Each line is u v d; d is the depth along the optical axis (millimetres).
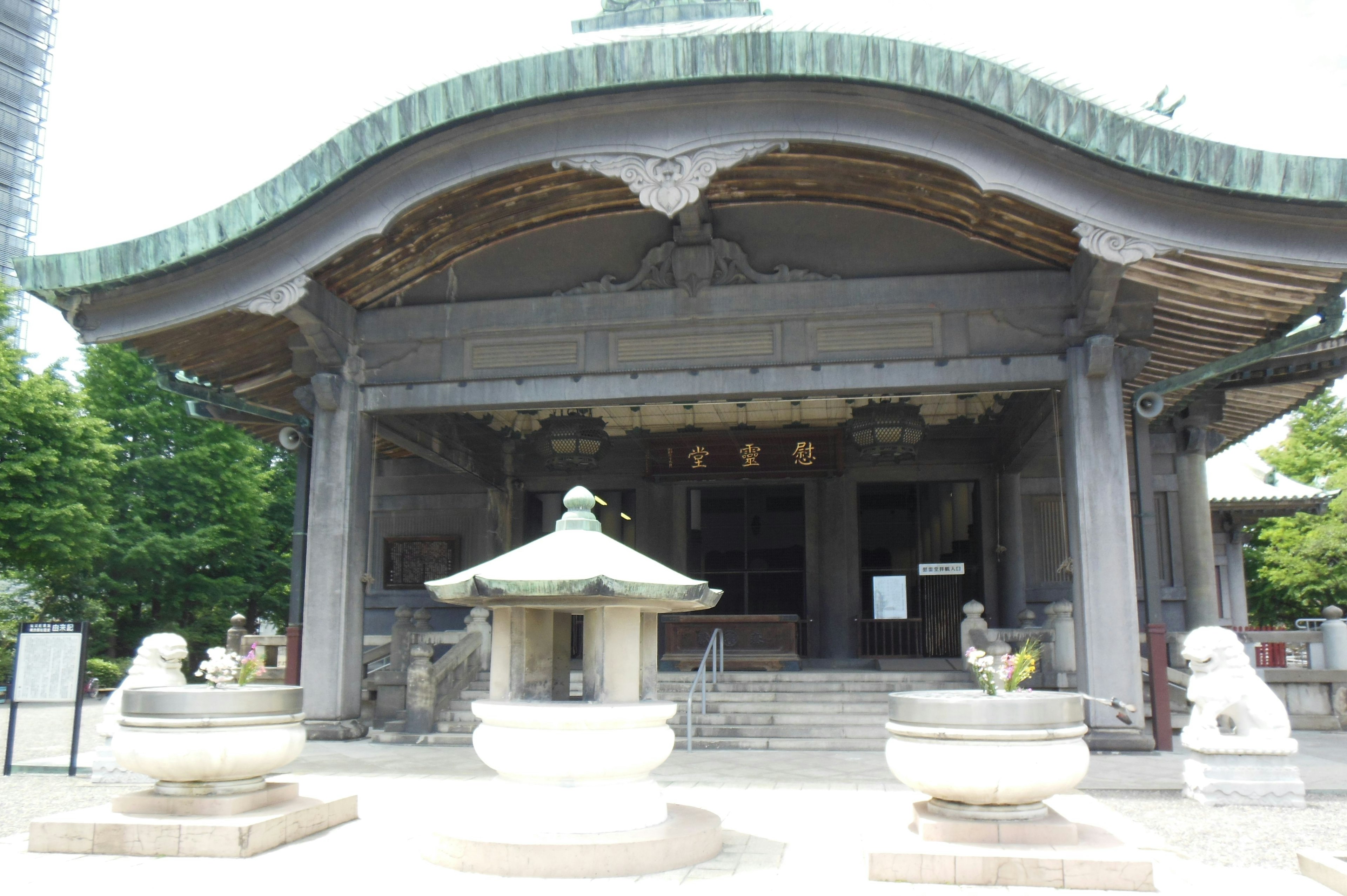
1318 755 10859
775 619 15188
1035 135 9414
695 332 11664
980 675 6195
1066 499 11195
